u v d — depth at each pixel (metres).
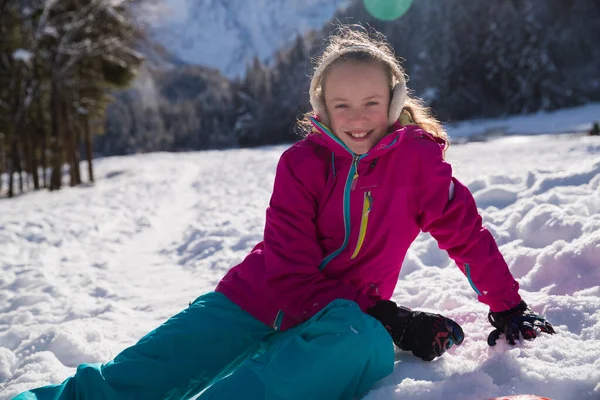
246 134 77.50
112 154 96.44
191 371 1.87
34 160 23.81
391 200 1.91
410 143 1.92
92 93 26.11
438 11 56.91
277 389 1.59
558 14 48.53
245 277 1.99
